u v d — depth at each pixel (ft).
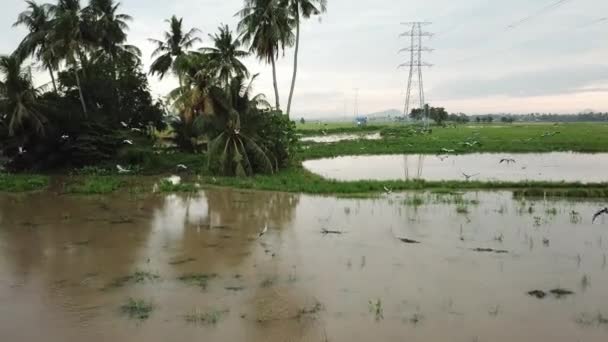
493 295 30.86
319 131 288.92
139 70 135.54
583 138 181.68
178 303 30.04
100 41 126.00
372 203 65.05
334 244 43.96
